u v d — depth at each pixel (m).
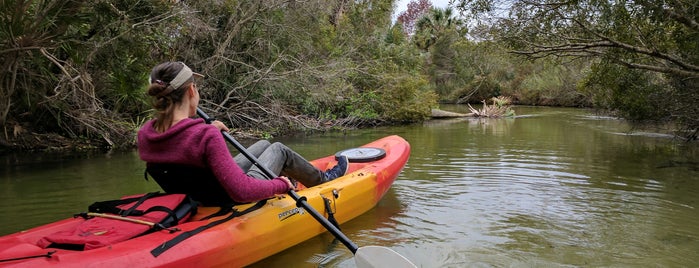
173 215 2.22
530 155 6.40
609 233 3.14
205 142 2.07
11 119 7.25
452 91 26.97
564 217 3.49
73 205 3.88
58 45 6.12
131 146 7.63
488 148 7.15
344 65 12.38
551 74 22.12
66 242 1.97
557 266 2.60
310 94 10.93
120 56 6.95
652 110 7.59
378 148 4.42
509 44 7.45
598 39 6.93
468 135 9.23
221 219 2.40
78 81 7.34
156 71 2.12
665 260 2.68
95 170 5.42
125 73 7.00
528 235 3.10
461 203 3.86
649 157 6.22
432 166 5.53
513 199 3.98
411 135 9.38
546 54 7.50
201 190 2.33
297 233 2.81
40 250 1.90
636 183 4.60
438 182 4.64
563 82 21.19
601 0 6.05
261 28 11.16
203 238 2.21
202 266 2.16
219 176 2.09
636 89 7.57
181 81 2.12
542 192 4.23
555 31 7.09
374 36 15.66
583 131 9.81
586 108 19.77
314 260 2.64
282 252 2.72
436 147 7.32
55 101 7.18
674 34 6.39
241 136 9.17
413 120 13.33
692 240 3.01
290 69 11.34
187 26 9.09
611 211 3.63
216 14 10.69
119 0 6.80
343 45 14.91
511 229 3.21
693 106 7.38
